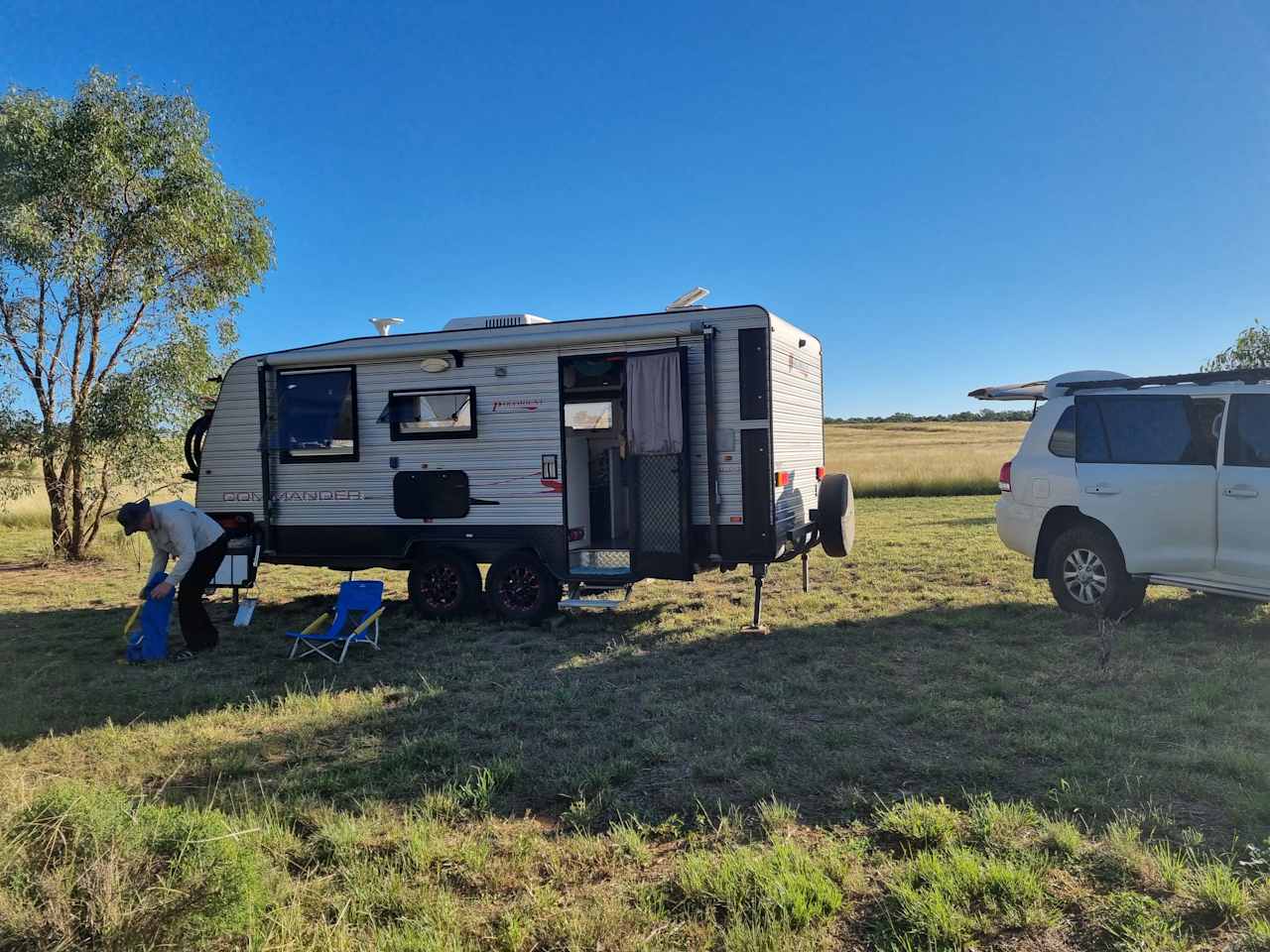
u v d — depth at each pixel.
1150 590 8.30
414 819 3.71
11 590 11.13
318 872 3.29
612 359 7.66
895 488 23.92
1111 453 6.95
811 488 8.79
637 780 4.13
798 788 3.94
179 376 14.34
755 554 7.11
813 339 8.93
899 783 3.96
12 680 6.42
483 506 8.04
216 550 7.27
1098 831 3.35
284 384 8.71
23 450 14.30
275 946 2.67
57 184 13.27
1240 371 6.43
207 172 14.48
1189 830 3.28
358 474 8.46
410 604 9.06
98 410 13.86
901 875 3.03
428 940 2.71
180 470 14.92
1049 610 7.60
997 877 2.93
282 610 9.45
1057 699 5.06
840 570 10.59
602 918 2.84
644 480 7.38
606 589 8.38
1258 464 6.16
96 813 3.09
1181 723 4.54
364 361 8.38
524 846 3.43
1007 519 7.83
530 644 7.25
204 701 5.80
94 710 5.61
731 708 5.21
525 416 7.85
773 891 2.89
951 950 2.61
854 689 5.48
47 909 2.60
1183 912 2.75
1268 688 5.06
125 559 14.27
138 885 2.74
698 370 7.24
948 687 5.41
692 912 2.92
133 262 14.32
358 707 5.49
